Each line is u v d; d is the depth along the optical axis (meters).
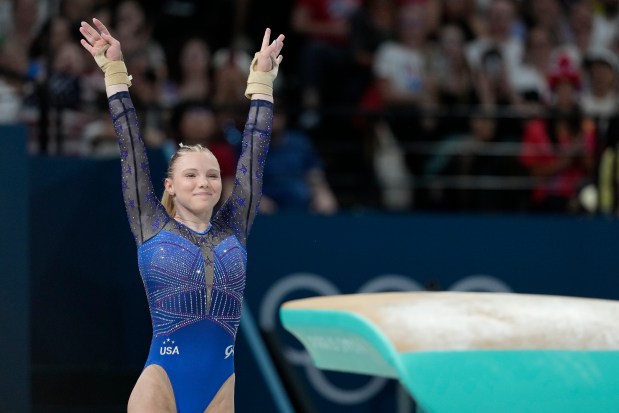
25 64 29.92
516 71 35.03
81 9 31.33
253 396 23.22
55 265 23.61
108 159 23.86
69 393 23.34
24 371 21.03
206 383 14.71
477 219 27.61
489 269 27.52
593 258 28.23
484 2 35.72
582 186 30.94
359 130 33.81
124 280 23.34
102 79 30.16
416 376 13.74
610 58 37.19
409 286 26.94
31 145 28.41
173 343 14.57
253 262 25.92
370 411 26.59
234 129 30.50
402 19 34.12
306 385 26.05
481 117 29.28
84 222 23.75
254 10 36.25
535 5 36.25
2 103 29.38
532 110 32.72
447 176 32.69
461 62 34.00
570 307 15.23
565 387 13.95
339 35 34.38
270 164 30.52
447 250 27.30
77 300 23.62
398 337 14.06
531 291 27.73
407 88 33.75
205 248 14.84
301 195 30.73
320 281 26.31
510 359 14.05
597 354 14.24
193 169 14.98
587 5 37.03
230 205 15.55
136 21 31.91
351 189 34.03
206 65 31.83
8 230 21.14
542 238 27.95
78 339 23.52
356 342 15.36
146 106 27.12
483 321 14.43
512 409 13.84
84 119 29.25
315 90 34.06
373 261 26.77
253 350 23.44
